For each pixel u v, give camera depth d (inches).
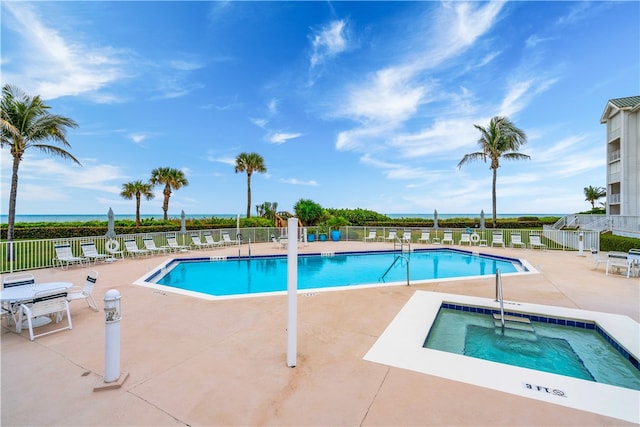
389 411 87.9
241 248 575.2
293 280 114.7
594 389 98.8
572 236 509.0
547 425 81.6
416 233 679.1
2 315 165.8
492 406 90.0
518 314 186.2
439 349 156.3
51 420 83.8
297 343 137.7
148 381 104.7
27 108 463.8
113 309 102.0
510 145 730.8
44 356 125.2
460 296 215.9
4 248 315.3
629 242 418.0
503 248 538.3
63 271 324.5
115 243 412.8
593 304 199.2
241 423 82.9
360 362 119.0
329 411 88.0
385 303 201.5
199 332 151.6
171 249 519.5
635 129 693.9
